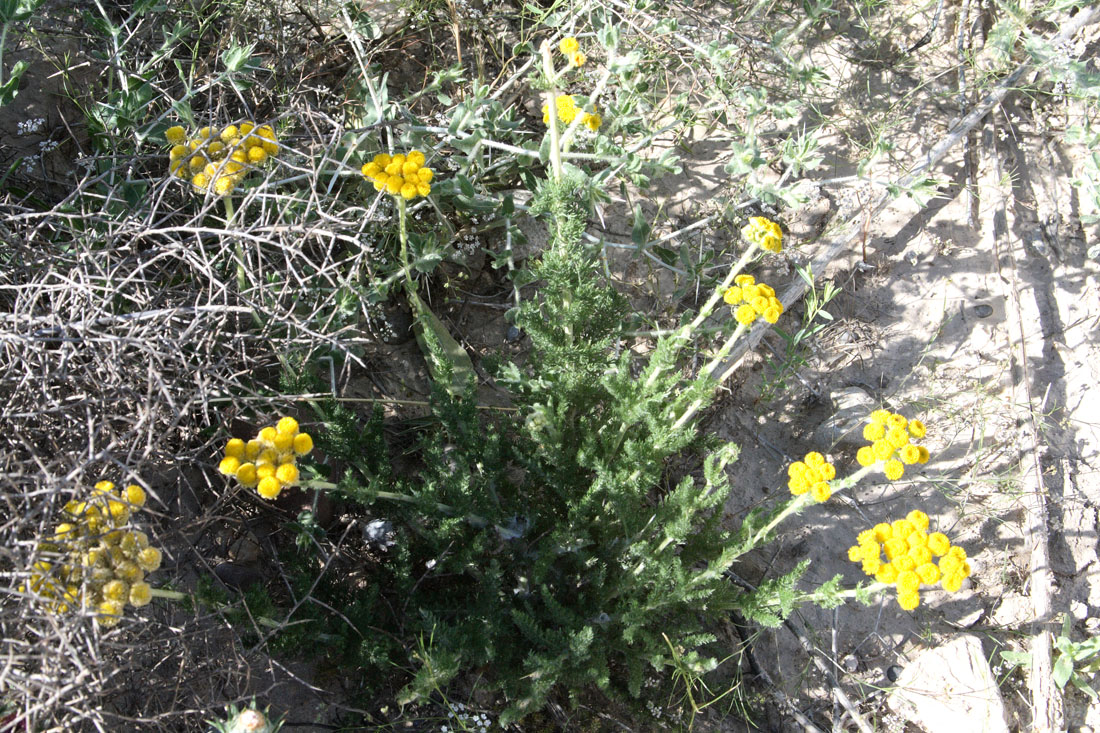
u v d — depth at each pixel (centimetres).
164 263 58
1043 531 63
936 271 72
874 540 46
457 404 55
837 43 81
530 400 59
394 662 53
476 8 78
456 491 52
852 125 77
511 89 77
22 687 37
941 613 62
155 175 62
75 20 68
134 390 44
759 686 59
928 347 70
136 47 67
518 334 68
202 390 44
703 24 73
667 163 66
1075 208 75
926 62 80
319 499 56
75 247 52
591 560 55
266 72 69
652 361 53
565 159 68
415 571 57
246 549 55
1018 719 59
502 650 52
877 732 59
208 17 68
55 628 37
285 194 56
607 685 52
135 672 45
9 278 49
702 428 66
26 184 61
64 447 46
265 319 54
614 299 59
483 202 66
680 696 57
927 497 65
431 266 60
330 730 52
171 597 44
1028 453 66
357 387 64
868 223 73
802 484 48
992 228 73
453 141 66
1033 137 77
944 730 58
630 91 67
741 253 72
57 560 39
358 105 71
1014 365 69
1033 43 74
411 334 66
